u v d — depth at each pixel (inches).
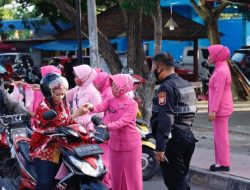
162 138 262.5
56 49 1065.5
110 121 274.4
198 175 380.8
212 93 362.0
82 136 243.6
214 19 925.2
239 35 1411.2
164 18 1024.9
